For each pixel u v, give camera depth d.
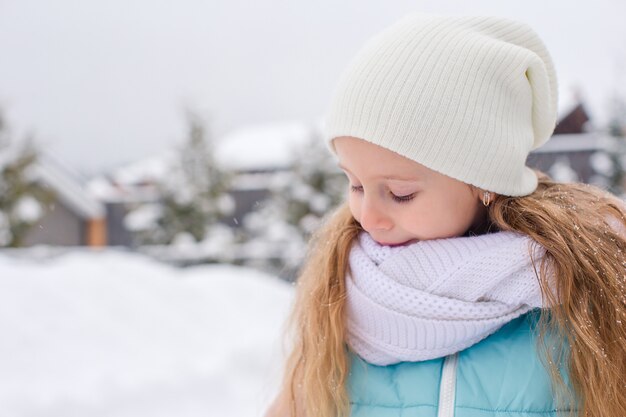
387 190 1.10
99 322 4.03
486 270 1.06
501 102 1.11
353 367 1.18
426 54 1.10
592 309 1.05
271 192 15.59
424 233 1.09
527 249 1.06
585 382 1.03
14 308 3.79
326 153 14.34
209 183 15.44
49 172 15.83
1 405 2.88
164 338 4.17
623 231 1.17
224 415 3.35
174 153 15.68
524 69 1.13
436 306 1.06
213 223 15.55
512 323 1.13
